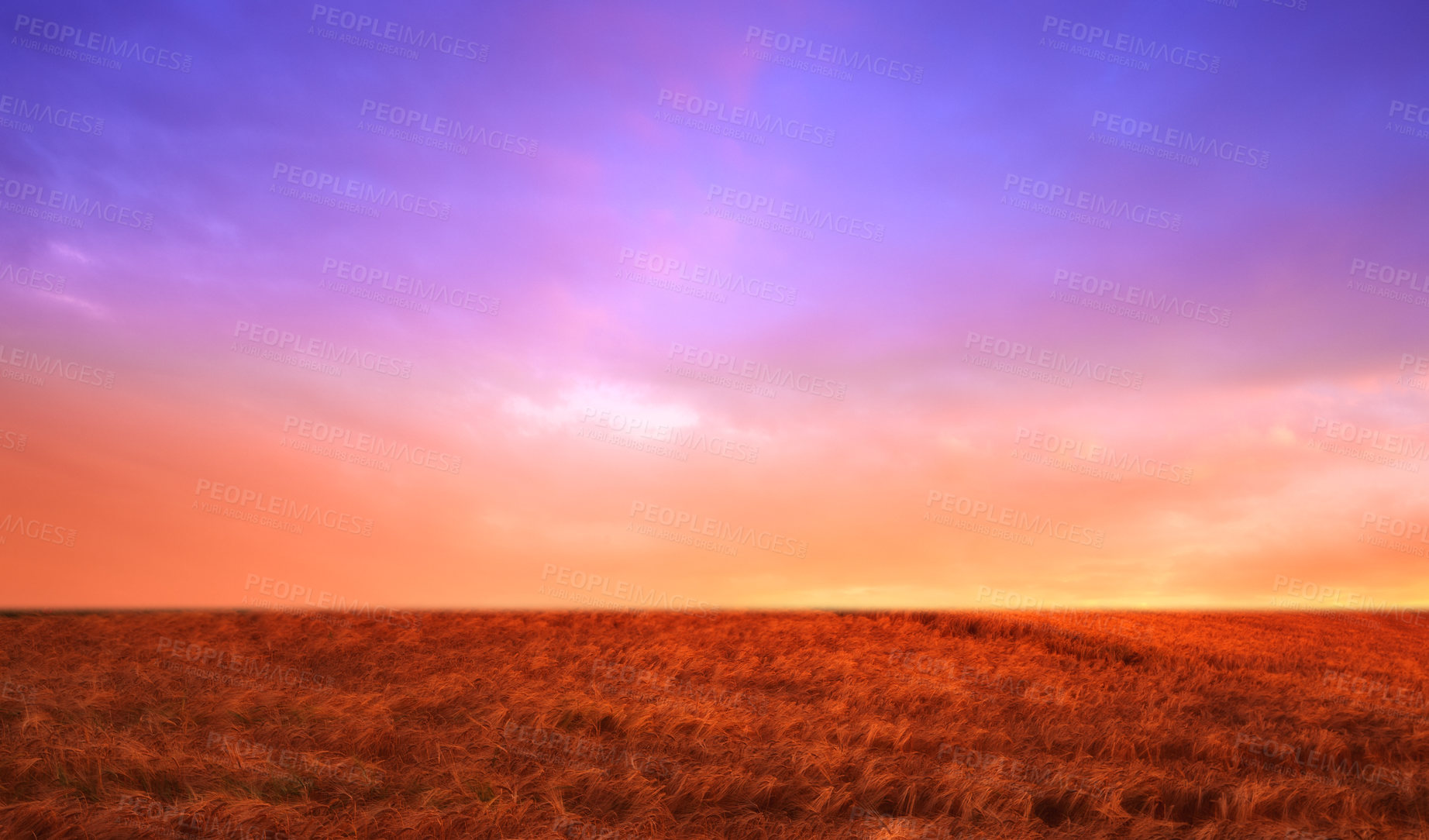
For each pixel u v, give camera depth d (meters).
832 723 10.23
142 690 10.66
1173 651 17.92
